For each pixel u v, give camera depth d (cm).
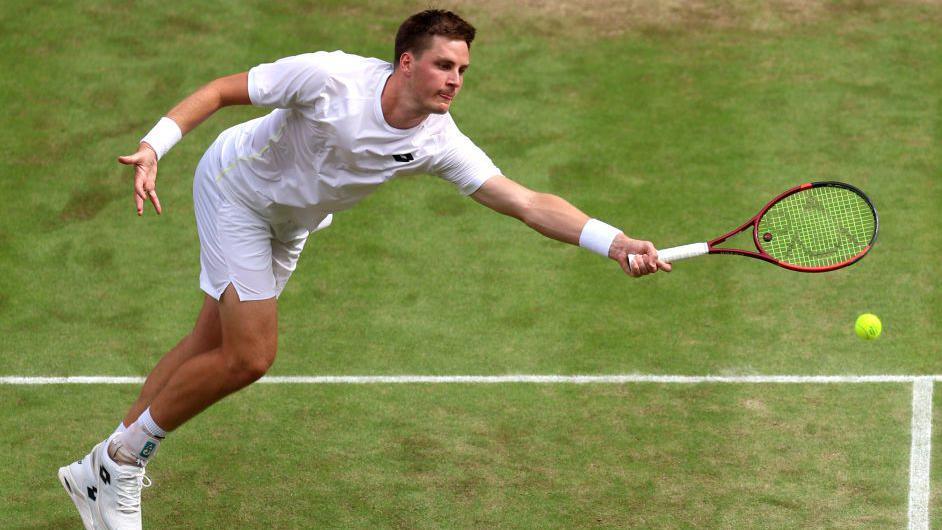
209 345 1319
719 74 2467
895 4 2697
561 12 2681
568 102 2383
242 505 1377
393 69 1147
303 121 1170
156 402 1253
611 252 1197
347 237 2027
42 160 2205
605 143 2256
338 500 1387
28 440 1506
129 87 2400
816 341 1723
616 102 2380
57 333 1770
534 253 1978
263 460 1468
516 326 1780
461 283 1897
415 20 1106
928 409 1552
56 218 2064
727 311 1803
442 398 1605
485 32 2609
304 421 1554
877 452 1462
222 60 2480
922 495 1375
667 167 2184
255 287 1238
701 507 1359
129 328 1788
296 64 1141
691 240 1975
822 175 2144
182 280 1914
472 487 1406
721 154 2217
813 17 2656
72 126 2295
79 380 1653
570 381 1639
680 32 2614
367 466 1454
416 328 1780
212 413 1572
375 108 1140
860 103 2359
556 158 2212
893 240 1972
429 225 2059
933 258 1922
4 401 1598
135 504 1302
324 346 1736
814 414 1548
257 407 1586
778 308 1809
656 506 1362
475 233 2034
